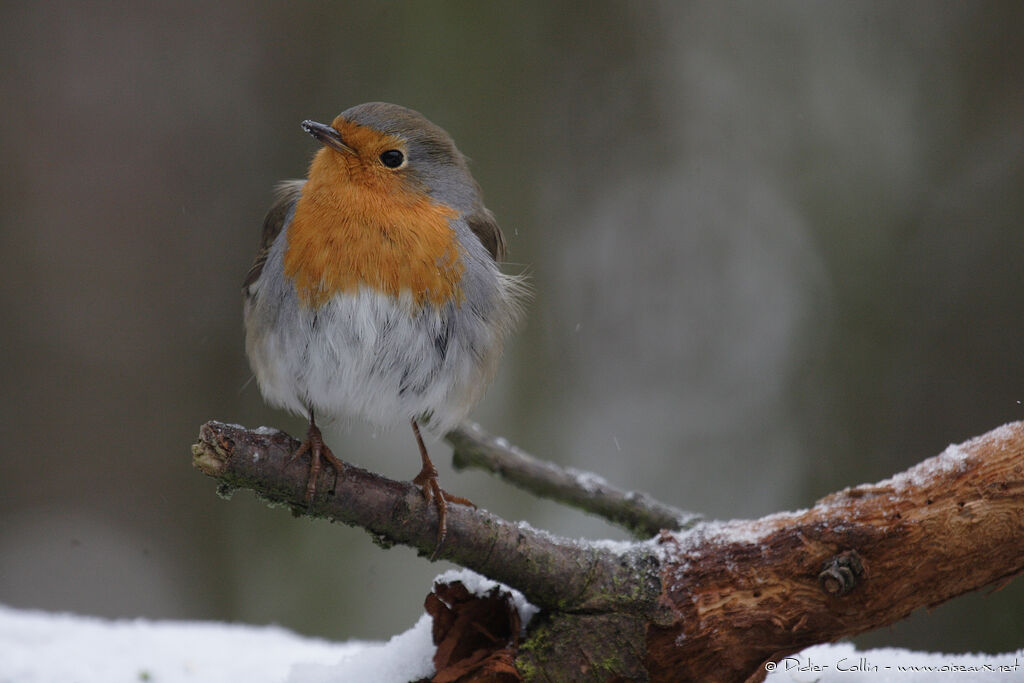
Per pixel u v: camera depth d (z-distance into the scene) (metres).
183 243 13.09
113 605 12.37
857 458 12.27
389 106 6.19
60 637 6.76
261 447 4.71
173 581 12.55
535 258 13.27
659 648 4.88
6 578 12.32
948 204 12.68
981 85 12.95
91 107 13.12
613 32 13.52
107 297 12.95
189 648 6.72
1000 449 5.05
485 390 6.39
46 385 12.73
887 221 12.87
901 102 13.17
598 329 13.30
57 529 12.52
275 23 13.33
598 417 13.09
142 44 13.28
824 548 4.91
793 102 13.41
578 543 5.02
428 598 4.97
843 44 13.41
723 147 13.44
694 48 13.59
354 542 12.58
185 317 13.05
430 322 5.89
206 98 13.26
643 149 13.52
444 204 6.16
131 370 12.89
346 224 5.79
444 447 12.85
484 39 13.33
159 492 12.78
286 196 6.68
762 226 13.27
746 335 13.11
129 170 13.09
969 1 13.09
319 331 5.77
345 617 12.21
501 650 4.84
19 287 12.80
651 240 13.41
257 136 13.20
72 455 12.68
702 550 5.00
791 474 12.51
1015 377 11.90
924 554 4.92
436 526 4.86
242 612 12.40
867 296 12.68
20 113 13.00
